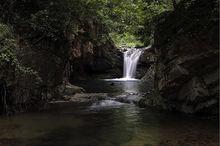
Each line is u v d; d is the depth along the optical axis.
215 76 14.13
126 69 44.62
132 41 50.34
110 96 22.41
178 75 15.25
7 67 15.83
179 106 16.08
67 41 21.75
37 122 14.16
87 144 10.87
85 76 41.12
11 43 16.12
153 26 21.62
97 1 22.05
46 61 18.97
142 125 13.53
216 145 10.49
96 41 33.84
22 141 11.17
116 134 12.09
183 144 10.66
